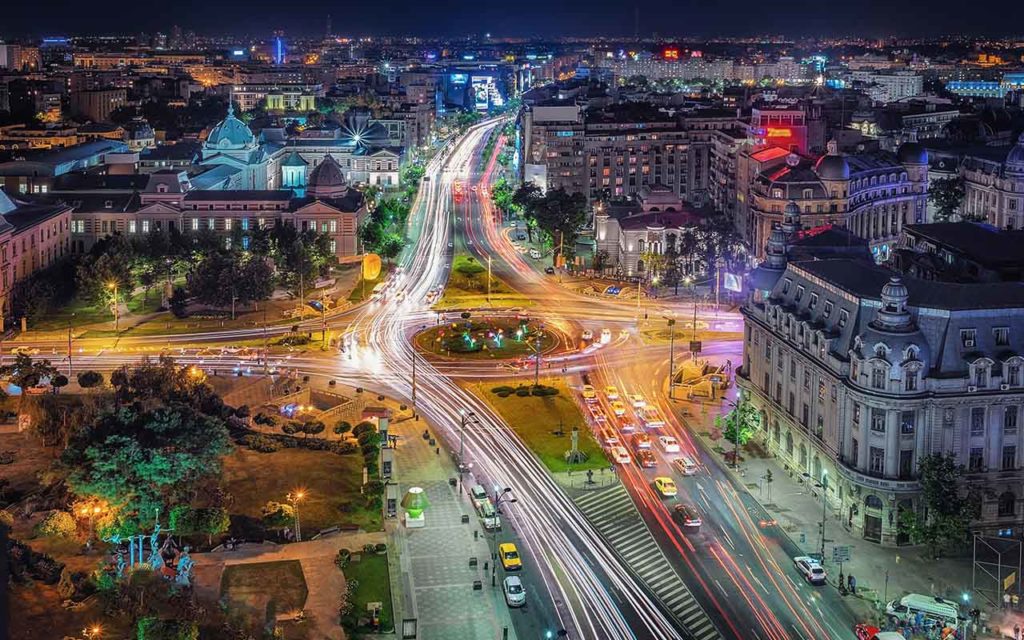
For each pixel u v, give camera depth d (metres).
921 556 189.50
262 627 161.50
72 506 190.12
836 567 185.62
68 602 164.62
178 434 191.25
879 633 159.38
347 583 177.25
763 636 165.00
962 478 192.25
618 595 177.25
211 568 180.50
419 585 179.50
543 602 174.75
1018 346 194.50
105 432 190.88
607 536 197.88
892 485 190.62
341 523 199.75
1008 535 194.12
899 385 189.12
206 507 191.00
